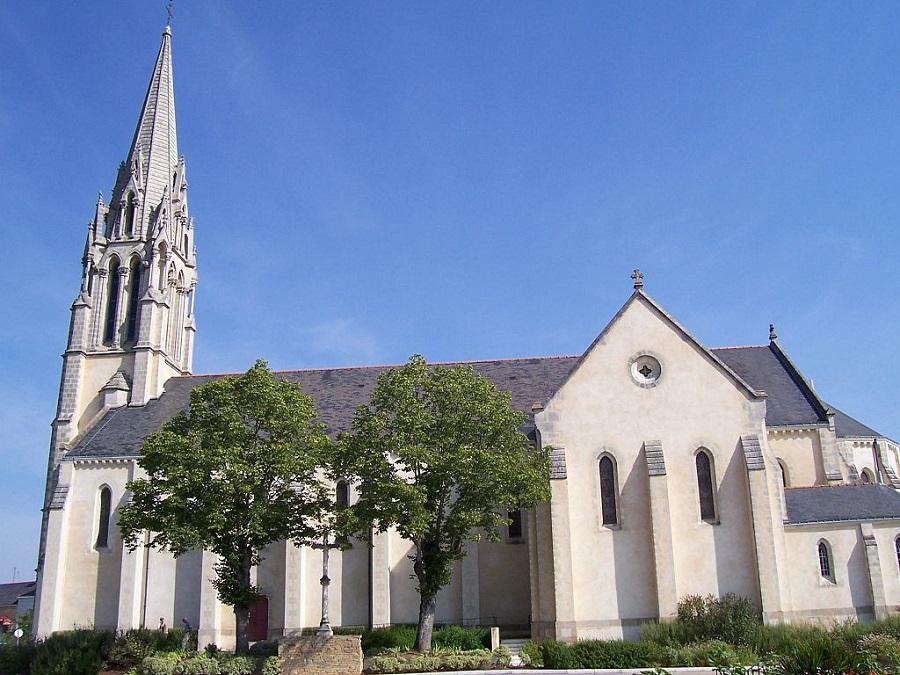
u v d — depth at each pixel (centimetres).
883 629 3538
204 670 3722
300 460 4059
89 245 6819
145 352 6475
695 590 4350
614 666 3547
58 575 5444
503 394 4334
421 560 4206
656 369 4712
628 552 4453
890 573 4222
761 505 4338
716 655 2352
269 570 5291
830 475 4922
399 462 4100
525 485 3994
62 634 4412
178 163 7288
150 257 6738
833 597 4222
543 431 4684
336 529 3962
